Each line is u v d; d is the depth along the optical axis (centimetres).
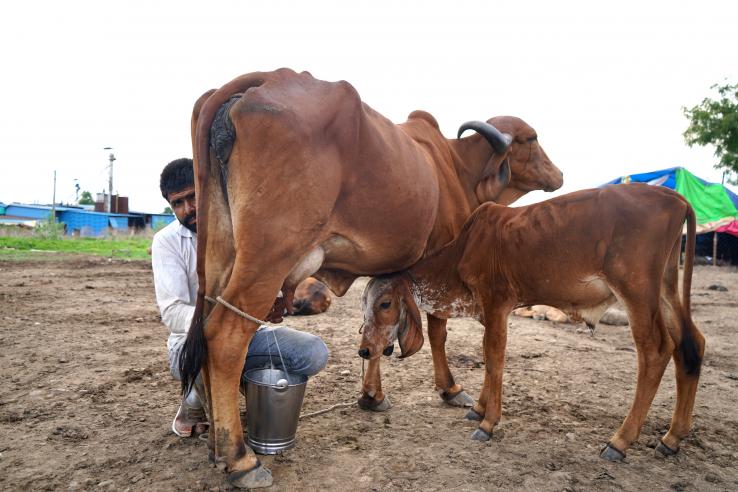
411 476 329
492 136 479
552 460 353
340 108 331
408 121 484
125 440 373
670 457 361
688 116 2480
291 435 358
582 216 364
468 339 694
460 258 412
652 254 346
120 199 5103
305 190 312
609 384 512
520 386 502
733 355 641
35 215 5625
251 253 304
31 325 732
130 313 840
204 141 311
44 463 338
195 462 342
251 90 308
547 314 855
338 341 666
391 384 509
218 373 309
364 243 363
